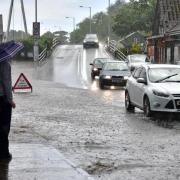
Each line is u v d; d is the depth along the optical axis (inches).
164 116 677.9
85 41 3415.4
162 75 713.6
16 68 2207.2
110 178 338.6
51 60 2657.5
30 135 510.3
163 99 653.9
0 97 377.7
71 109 776.3
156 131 554.6
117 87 1332.4
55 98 967.0
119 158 406.6
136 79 745.0
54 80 1596.9
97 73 1679.4
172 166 376.8
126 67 1341.0
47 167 356.5
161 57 2353.6
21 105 823.7
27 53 2817.4
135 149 446.6
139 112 746.8
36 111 741.3
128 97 767.1
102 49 3363.7
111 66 1332.4
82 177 329.1
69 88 1272.1
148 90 678.5
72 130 558.9
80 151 436.5
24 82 1101.1
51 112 730.8
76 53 3090.6
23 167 355.9
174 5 2491.4
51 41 3262.8
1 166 358.3
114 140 495.2
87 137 513.3
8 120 383.6
